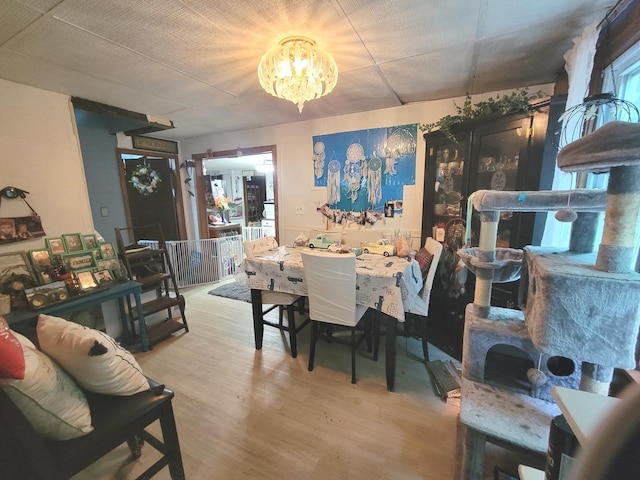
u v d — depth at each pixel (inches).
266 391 74.9
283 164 144.1
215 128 147.9
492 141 81.4
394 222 121.5
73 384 42.1
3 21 53.8
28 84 81.9
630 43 52.4
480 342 48.1
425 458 55.2
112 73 78.5
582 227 44.6
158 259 113.6
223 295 148.9
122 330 104.6
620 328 32.3
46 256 79.4
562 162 36.6
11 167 79.0
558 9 53.1
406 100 107.7
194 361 89.3
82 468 38.9
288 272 84.4
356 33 60.8
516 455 51.8
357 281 73.5
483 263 49.8
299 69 63.9
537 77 85.9
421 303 81.9
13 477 32.3
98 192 131.3
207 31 59.1
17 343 36.9
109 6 50.3
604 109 59.7
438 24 57.8
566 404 25.3
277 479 51.5
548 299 34.8
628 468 10.9
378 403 70.1
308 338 103.3
